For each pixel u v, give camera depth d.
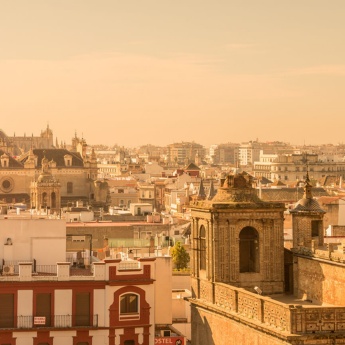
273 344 109.94
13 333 139.00
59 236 151.62
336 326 107.56
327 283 119.50
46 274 144.50
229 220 126.06
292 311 107.25
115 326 141.50
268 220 127.06
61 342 140.25
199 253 129.50
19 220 150.88
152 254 180.12
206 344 125.94
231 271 126.19
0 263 149.50
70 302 140.75
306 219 127.75
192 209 130.75
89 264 153.88
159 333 150.75
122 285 141.88
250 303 115.94
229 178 128.62
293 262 126.25
